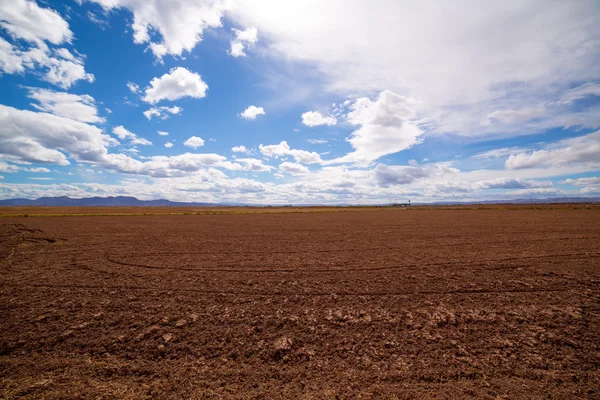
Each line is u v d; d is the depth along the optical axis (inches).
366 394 156.9
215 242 764.0
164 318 262.2
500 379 169.5
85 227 1178.6
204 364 187.9
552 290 337.1
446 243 708.0
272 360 193.3
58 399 151.3
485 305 291.1
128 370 180.2
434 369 180.1
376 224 1323.8
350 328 241.4
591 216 1684.3
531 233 876.6
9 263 503.5
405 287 356.2
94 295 329.7
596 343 212.1
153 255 576.4
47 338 221.6
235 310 283.7
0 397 151.7
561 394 155.8
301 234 944.9
